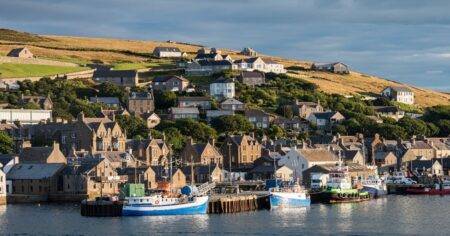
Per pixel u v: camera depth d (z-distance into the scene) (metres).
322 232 188.75
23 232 190.62
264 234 185.88
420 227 197.00
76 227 197.12
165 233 187.25
